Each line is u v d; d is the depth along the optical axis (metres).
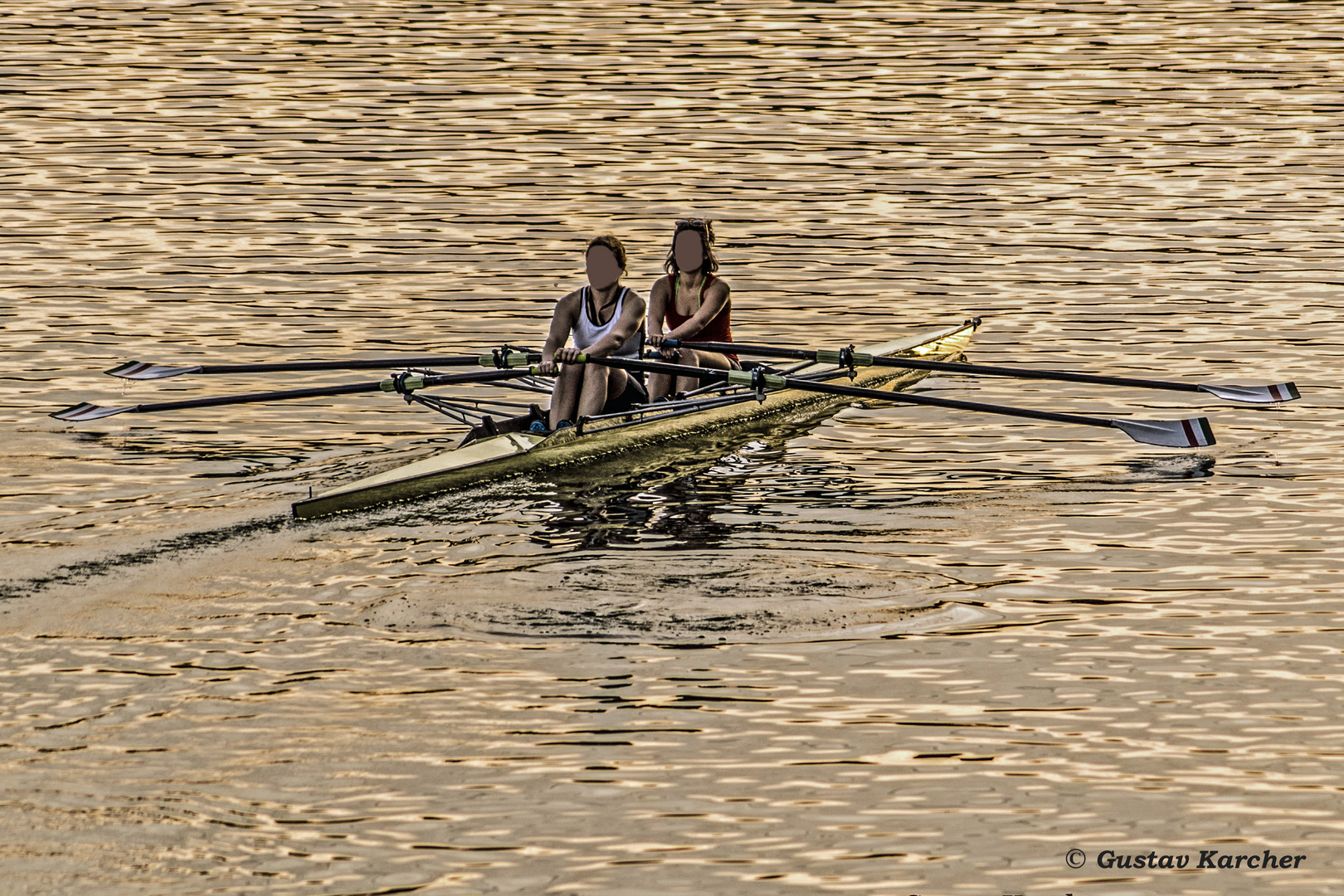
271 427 57.75
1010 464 53.50
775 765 31.12
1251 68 150.62
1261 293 80.62
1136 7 184.00
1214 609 39.22
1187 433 53.28
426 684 34.56
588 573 41.66
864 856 27.94
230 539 44.09
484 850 28.09
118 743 31.78
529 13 180.00
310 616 38.34
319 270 86.56
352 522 45.94
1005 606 39.44
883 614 38.84
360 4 185.00
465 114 132.25
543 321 75.88
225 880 27.09
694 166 115.44
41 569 41.28
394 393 63.44
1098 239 94.31
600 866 27.61
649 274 85.38
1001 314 77.50
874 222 99.50
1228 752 31.67
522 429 55.16
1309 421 58.41
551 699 33.94
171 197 104.56
